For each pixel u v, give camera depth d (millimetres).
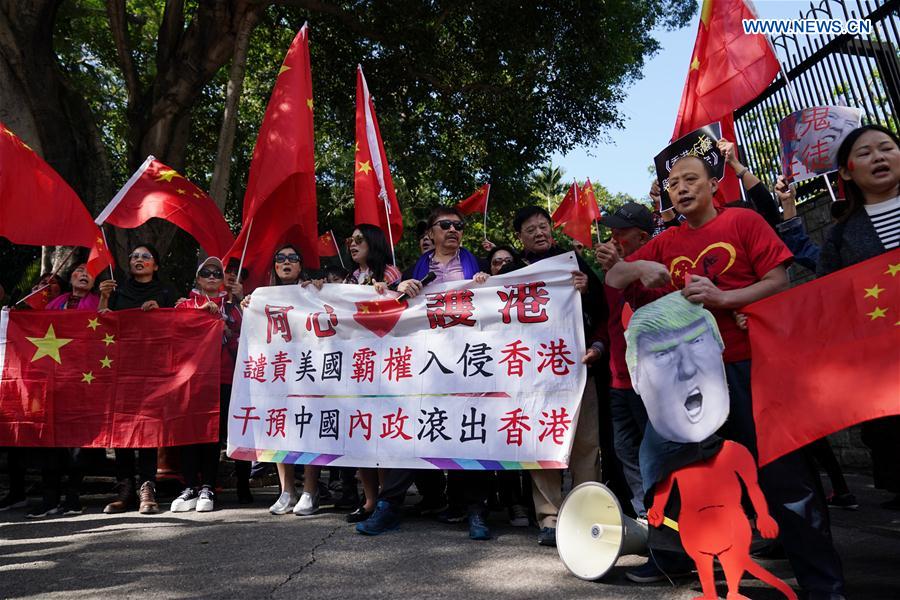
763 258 2988
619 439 4188
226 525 4801
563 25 13664
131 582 3412
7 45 9883
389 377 4824
